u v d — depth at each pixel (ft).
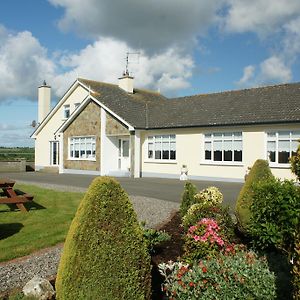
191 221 26.22
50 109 117.08
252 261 16.87
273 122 64.39
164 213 37.99
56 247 26.12
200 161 76.13
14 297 17.10
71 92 103.55
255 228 21.98
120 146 91.20
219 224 24.57
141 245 13.42
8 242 26.86
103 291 12.42
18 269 21.68
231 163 71.41
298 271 11.54
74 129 96.22
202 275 15.90
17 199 38.01
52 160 110.11
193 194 32.94
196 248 21.13
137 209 40.24
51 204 42.63
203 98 88.38
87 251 12.73
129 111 88.69
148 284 13.53
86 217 13.09
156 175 83.41
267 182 22.82
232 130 71.46
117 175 86.43
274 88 76.84
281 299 14.96
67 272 12.88
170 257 23.31
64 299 12.80
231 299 15.12
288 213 20.48
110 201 13.21
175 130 80.23
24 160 112.88
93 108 91.20
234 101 79.10
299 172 14.44
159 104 96.37
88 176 87.15
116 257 12.72
